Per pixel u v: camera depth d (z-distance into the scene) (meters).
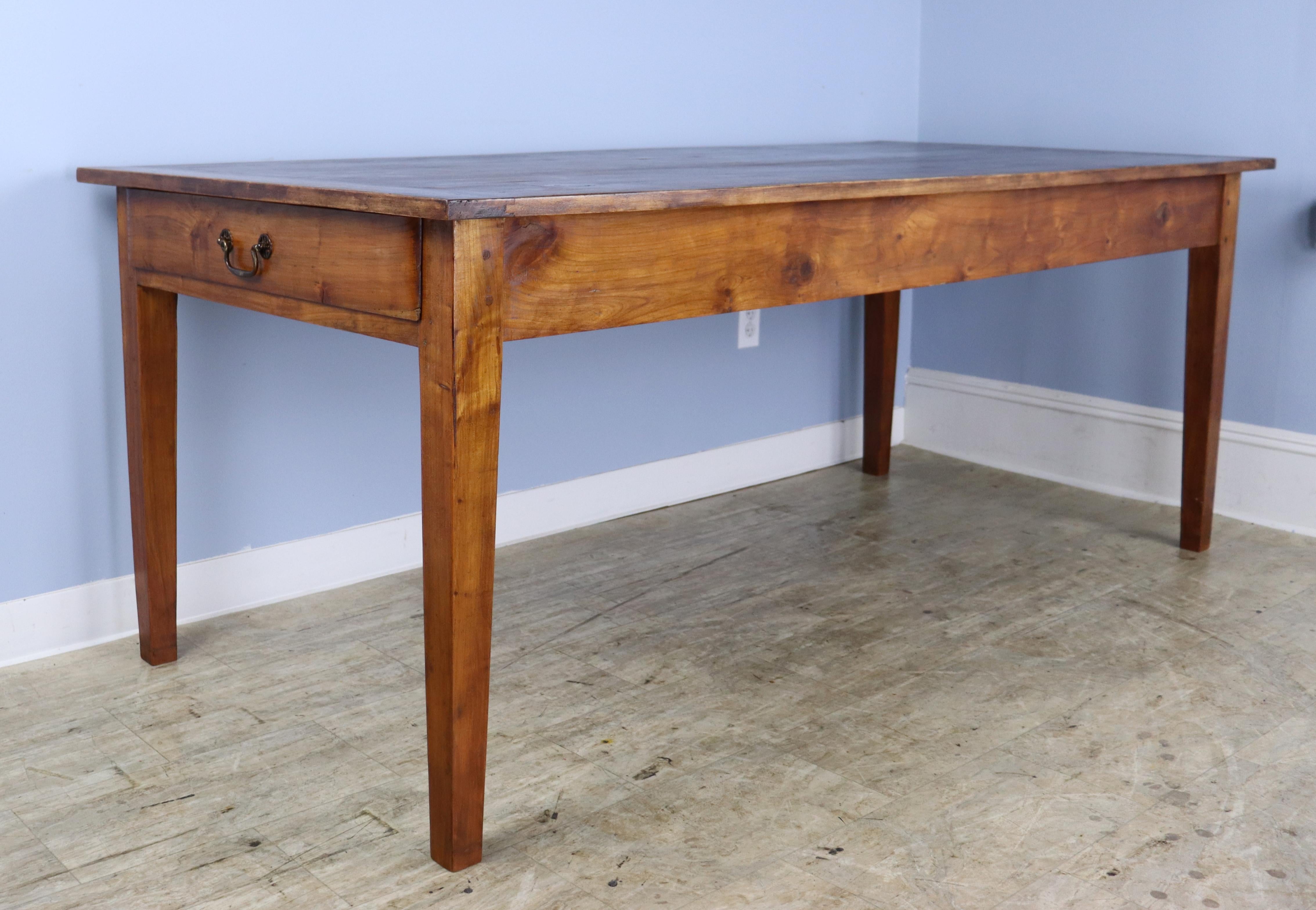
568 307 1.23
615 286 1.26
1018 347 2.83
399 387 2.15
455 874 1.28
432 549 1.22
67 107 1.71
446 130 2.11
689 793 1.45
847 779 1.48
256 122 1.89
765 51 2.58
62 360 1.78
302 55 1.92
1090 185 1.85
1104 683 1.75
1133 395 2.63
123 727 1.60
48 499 1.80
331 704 1.67
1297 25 2.26
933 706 1.68
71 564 1.84
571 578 2.17
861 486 2.76
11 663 1.80
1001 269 1.74
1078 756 1.53
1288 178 2.32
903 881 1.26
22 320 1.73
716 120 2.53
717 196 1.29
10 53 1.65
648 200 1.22
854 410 2.98
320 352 2.03
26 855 1.31
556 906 1.22
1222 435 2.50
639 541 2.38
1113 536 2.40
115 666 1.79
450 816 1.26
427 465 1.20
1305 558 2.27
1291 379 2.39
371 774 1.49
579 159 1.93
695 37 2.44
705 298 1.36
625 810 1.41
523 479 2.35
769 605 2.05
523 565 2.23
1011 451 2.88
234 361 1.93
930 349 3.03
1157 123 2.51
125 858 1.31
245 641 1.89
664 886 1.26
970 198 1.66
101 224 1.77
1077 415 2.73
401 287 1.18
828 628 1.95
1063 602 2.06
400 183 1.31
